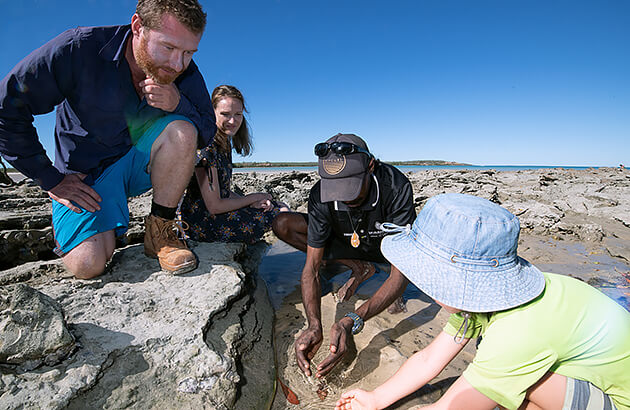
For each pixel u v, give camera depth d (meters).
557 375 1.27
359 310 2.04
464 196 1.34
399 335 2.33
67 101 2.02
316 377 1.97
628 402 1.23
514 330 1.21
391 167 2.39
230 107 2.89
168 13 1.68
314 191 2.39
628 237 4.58
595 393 1.24
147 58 1.82
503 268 1.21
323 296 2.86
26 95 1.78
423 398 1.79
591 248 4.17
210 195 2.90
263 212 3.34
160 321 1.87
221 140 3.01
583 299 1.27
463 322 1.47
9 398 1.30
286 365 2.09
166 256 2.28
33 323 1.45
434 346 1.62
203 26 1.81
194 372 1.65
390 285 2.16
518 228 1.22
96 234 2.10
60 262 2.39
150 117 2.21
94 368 1.50
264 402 1.78
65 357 1.50
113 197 2.18
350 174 1.95
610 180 10.45
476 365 1.26
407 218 2.34
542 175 11.41
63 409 1.34
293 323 2.50
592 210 5.94
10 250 2.73
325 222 2.37
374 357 2.10
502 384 1.22
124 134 2.17
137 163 2.31
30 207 4.02
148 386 1.55
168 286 2.19
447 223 1.24
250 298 2.55
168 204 2.31
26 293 1.49
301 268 3.49
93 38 1.86
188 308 2.00
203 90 2.36
